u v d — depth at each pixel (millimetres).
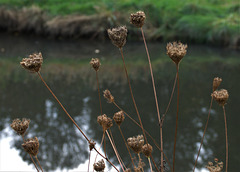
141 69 6039
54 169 2514
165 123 3486
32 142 1145
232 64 6375
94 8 10273
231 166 2516
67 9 10438
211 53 7562
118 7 10172
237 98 4305
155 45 8609
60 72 5832
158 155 2717
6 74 5637
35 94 4594
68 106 4074
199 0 10773
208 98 4352
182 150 2803
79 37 9633
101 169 1204
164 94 4551
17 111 3902
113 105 4102
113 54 7410
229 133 3178
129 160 2588
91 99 4355
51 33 9719
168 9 9992
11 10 10305
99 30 9508
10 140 3143
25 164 2654
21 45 8320
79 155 2732
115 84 5082
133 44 8688
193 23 9203
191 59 6867
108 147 2879
